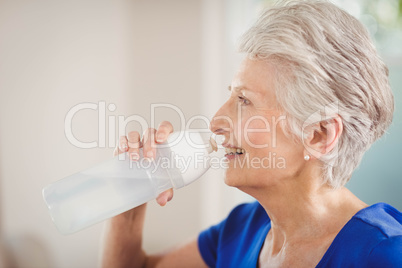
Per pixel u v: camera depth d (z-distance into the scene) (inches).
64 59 58.8
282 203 29.4
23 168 58.1
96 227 62.6
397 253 23.8
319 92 25.9
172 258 40.1
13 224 57.8
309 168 28.0
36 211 59.2
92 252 62.5
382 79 27.9
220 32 62.1
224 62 62.4
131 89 63.0
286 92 26.4
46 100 58.4
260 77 27.1
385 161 56.7
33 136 58.2
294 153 27.8
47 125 58.7
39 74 57.7
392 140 55.7
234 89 28.5
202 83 63.0
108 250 38.6
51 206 28.7
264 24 27.3
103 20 60.4
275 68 26.6
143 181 29.3
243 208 38.2
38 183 59.1
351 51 26.4
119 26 61.4
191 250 39.9
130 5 61.7
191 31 62.2
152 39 62.5
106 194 29.2
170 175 28.6
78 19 59.2
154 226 65.8
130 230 38.2
